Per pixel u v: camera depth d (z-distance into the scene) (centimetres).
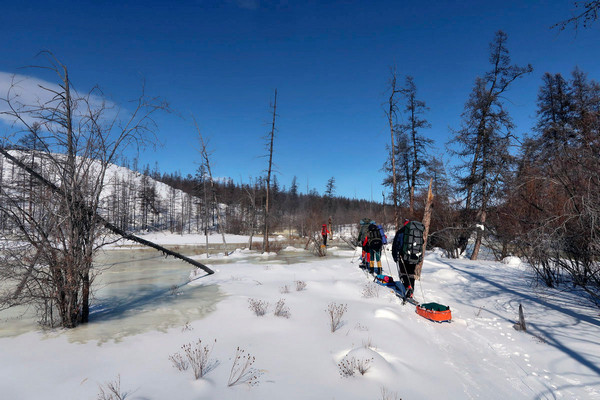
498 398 315
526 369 376
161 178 8256
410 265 639
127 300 662
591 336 441
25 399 274
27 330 460
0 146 435
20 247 450
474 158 1576
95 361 355
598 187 483
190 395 287
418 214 2077
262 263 1309
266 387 307
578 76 1673
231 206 4509
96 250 517
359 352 372
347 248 2131
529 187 666
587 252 542
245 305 596
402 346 429
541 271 789
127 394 284
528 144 677
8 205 432
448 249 1561
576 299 612
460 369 381
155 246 747
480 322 535
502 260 1147
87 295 505
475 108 1645
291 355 385
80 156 485
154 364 351
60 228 466
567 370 364
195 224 5362
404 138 2319
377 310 555
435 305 561
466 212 1535
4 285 461
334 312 554
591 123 527
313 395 297
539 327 493
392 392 309
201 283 834
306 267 1105
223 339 433
